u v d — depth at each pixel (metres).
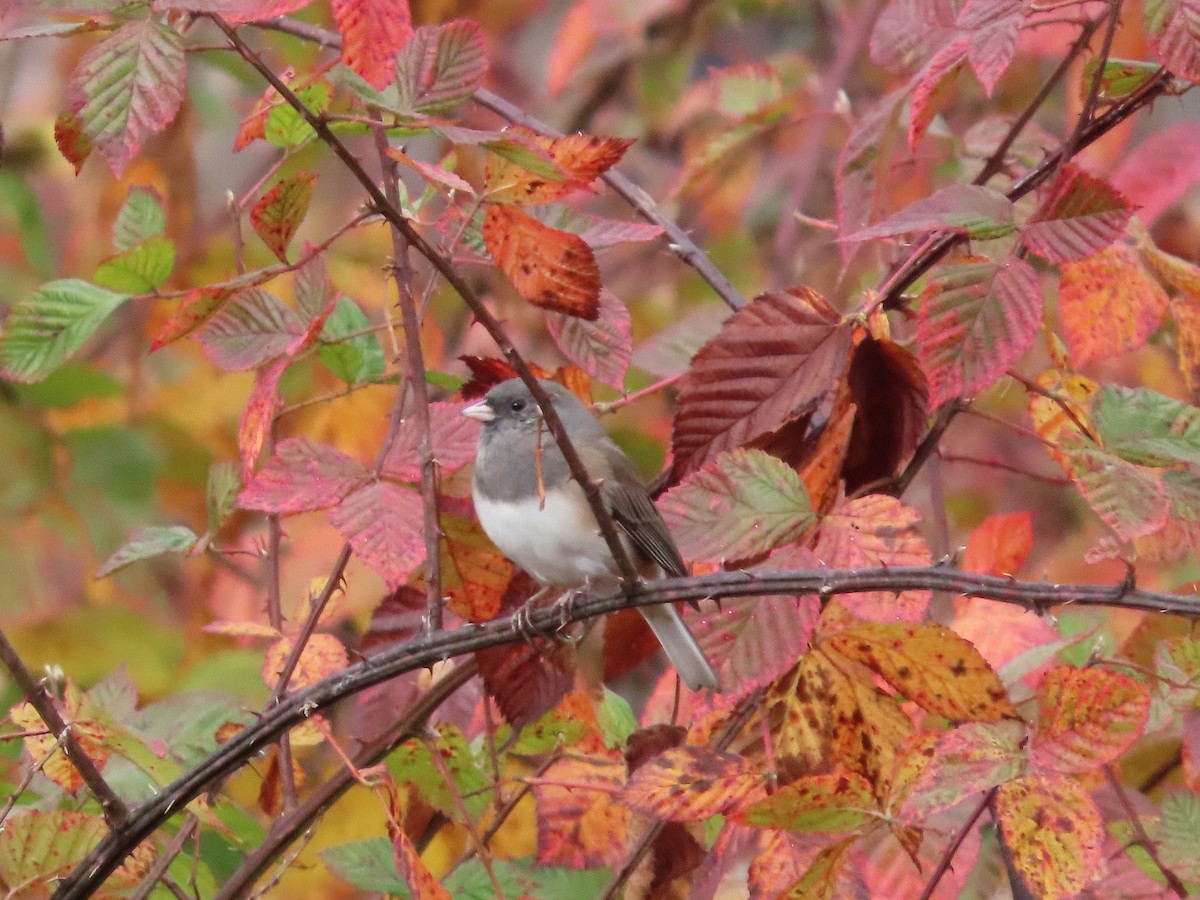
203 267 9.50
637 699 10.70
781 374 6.34
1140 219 6.81
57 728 5.10
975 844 5.88
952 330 5.41
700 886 5.64
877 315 6.30
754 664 5.40
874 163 6.69
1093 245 5.42
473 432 5.86
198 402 9.49
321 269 6.63
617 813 6.25
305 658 6.36
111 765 6.70
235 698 6.70
